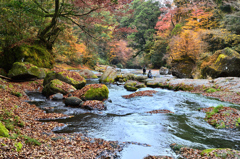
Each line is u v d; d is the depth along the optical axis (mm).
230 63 16047
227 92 12445
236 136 6180
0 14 13422
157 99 11906
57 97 11078
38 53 17469
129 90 16062
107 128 6723
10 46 16469
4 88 10055
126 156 4629
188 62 23422
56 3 15555
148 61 54125
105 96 11625
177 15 43375
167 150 5090
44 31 18500
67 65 37062
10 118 5648
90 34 19406
